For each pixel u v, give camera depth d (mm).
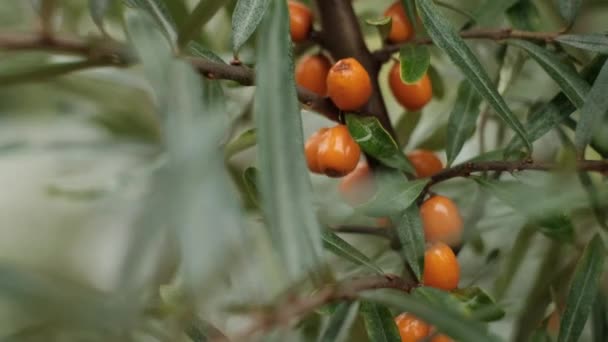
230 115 279
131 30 189
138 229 174
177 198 165
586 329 281
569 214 242
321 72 252
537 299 266
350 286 210
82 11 276
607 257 259
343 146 235
